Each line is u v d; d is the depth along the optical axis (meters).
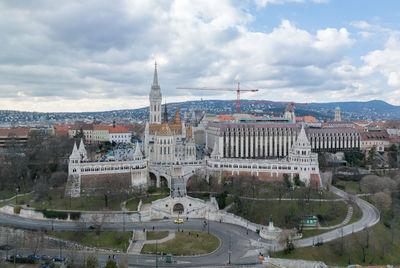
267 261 164.12
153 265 157.00
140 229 195.25
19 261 161.12
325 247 180.62
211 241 181.75
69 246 177.12
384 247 188.38
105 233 188.62
